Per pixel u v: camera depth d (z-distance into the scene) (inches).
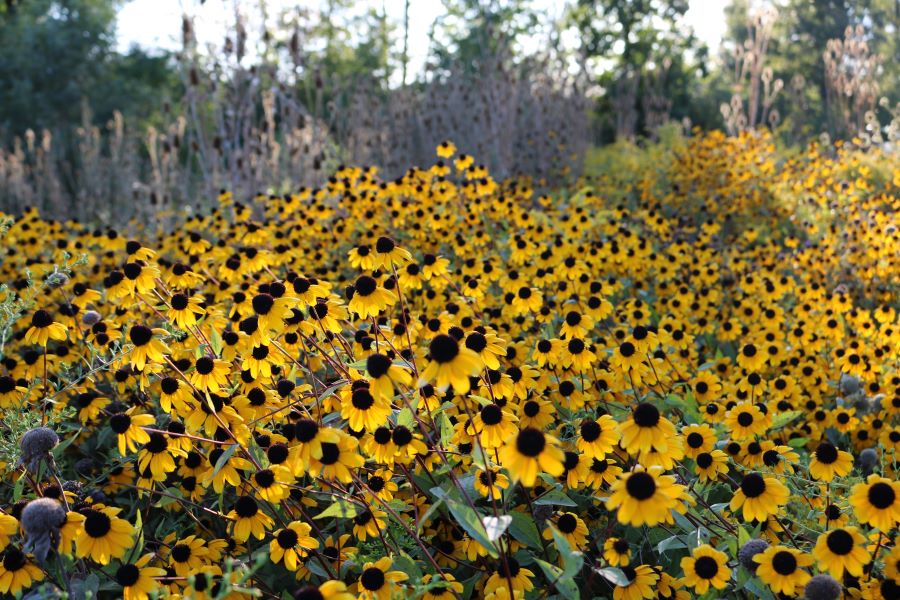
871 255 237.6
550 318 154.5
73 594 81.7
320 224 235.6
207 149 354.0
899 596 75.8
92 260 215.3
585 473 93.3
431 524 106.6
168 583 87.9
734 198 350.9
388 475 101.4
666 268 207.8
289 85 402.0
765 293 197.8
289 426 102.7
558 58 516.7
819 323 182.1
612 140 914.7
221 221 255.0
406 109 459.2
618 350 123.9
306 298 108.2
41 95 932.6
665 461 80.2
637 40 1095.0
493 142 407.5
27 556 81.8
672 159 439.5
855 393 157.2
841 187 337.4
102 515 80.1
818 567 80.0
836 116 534.6
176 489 108.5
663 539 99.7
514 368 114.8
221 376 102.2
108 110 977.5
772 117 556.7
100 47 1040.2
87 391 129.5
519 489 103.1
